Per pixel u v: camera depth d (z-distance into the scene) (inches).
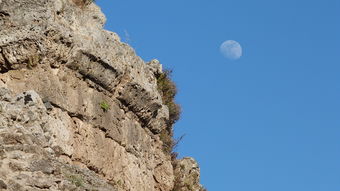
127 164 1275.8
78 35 1212.5
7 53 1165.1
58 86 1171.9
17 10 1180.5
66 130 1157.7
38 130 1040.8
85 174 1050.1
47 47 1169.4
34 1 1184.8
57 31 1175.6
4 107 1031.0
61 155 1138.0
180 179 1491.1
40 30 1168.2
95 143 1208.8
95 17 1273.4
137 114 1322.6
